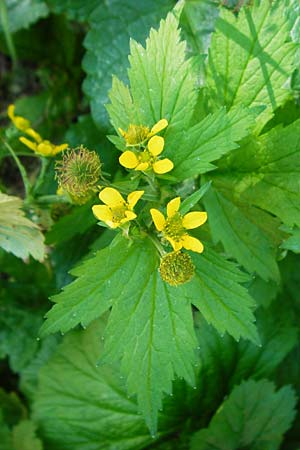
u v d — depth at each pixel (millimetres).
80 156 200
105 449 292
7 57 395
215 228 222
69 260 290
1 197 232
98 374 291
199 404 293
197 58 200
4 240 249
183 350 196
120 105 209
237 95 220
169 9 290
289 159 217
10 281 339
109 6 300
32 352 325
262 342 290
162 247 193
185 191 236
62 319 196
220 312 196
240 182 226
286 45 210
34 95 383
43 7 358
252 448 279
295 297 295
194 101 201
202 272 198
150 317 197
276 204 219
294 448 303
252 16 210
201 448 278
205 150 196
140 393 200
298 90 245
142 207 218
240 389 280
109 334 196
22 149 304
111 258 196
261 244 227
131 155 194
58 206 259
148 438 292
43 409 298
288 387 281
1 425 306
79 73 371
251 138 220
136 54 206
